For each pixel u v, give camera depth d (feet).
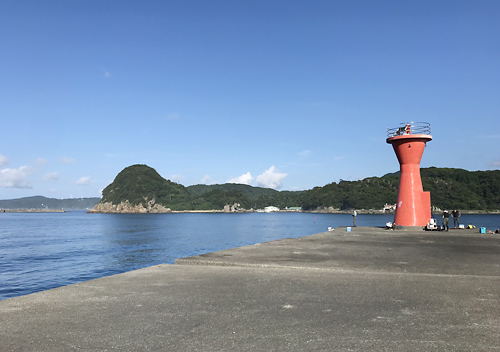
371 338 13.53
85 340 13.38
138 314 16.61
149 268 29.63
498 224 298.35
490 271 28.25
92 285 22.91
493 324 15.17
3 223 436.35
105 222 458.91
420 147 87.92
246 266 30.40
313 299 19.34
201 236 212.84
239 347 12.67
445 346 12.76
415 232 77.92
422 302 18.72
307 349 12.48
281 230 273.75
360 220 477.77
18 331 14.37
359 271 27.89
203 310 17.24
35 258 117.91
